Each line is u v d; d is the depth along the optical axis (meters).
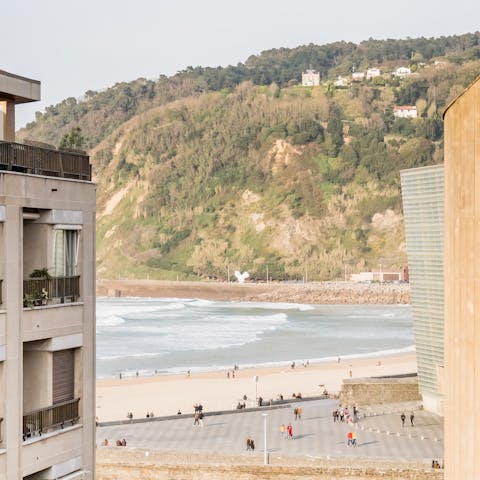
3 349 22.73
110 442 101.75
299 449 97.94
